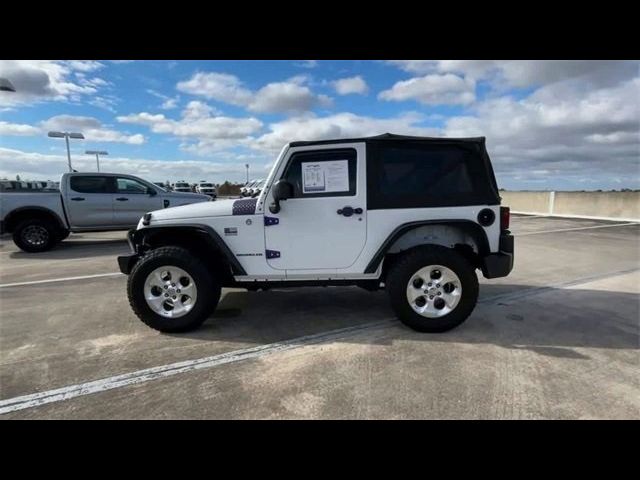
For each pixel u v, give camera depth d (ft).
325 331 12.33
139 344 11.50
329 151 12.04
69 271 22.24
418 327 11.93
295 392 8.65
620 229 38.11
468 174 12.21
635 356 10.34
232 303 15.38
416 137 12.06
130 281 12.07
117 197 31.07
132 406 8.25
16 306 15.47
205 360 10.34
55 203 29.12
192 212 12.59
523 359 10.15
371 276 12.42
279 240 12.25
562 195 54.24
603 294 16.25
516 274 19.90
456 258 11.74
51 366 10.11
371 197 11.97
